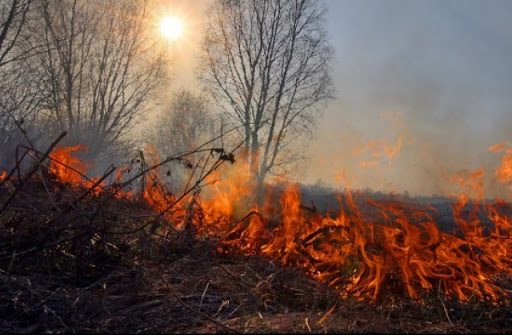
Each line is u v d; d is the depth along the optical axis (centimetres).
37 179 624
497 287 451
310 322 342
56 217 482
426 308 389
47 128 2033
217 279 436
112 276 439
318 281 448
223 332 323
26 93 1811
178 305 382
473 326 355
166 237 524
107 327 343
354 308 382
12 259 428
